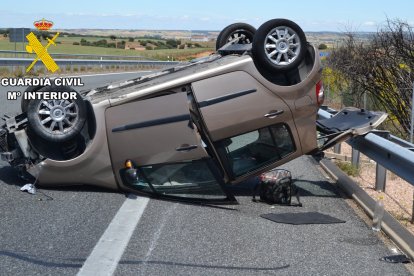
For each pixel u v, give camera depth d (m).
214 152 7.50
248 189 8.40
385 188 9.19
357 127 8.46
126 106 7.29
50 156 7.53
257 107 7.51
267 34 7.50
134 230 6.22
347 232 6.48
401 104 14.60
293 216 7.02
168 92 7.34
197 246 5.79
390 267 5.40
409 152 6.95
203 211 7.12
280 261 5.45
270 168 7.82
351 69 17.48
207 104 7.32
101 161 7.37
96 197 7.44
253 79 7.50
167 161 7.27
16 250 5.48
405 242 5.91
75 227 6.24
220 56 8.27
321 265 5.38
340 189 8.77
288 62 7.61
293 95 7.67
